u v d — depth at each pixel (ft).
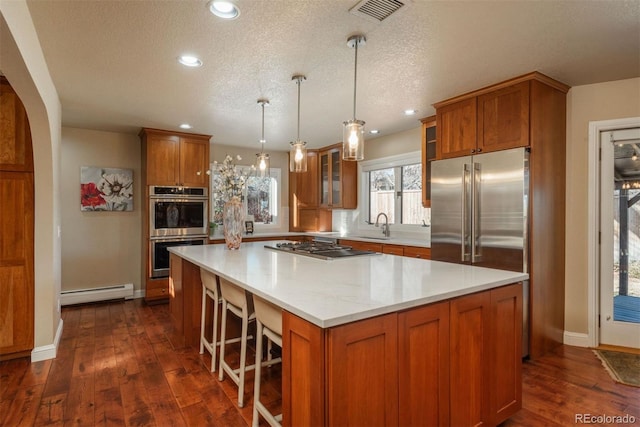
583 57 8.25
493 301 6.12
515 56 8.18
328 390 4.15
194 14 6.47
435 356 5.25
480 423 5.84
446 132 11.29
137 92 10.52
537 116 9.32
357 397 4.36
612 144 9.92
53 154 9.81
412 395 4.96
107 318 13.03
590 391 7.70
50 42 7.45
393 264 7.82
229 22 6.74
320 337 4.20
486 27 6.91
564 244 10.41
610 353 9.68
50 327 9.63
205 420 6.70
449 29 6.98
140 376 8.45
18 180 9.45
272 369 8.86
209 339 10.17
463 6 6.20
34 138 9.16
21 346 9.36
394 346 4.74
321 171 19.44
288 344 4.81
